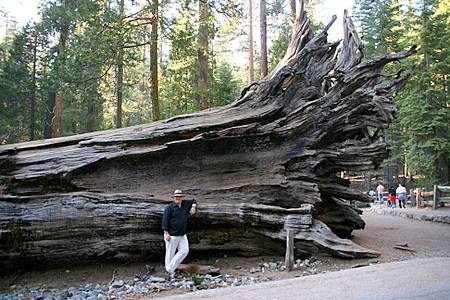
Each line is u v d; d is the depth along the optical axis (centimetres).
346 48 1178
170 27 1622
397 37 3088
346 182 1148
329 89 1213
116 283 772
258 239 945
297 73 1121
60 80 1585
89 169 943
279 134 1067
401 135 3020
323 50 1191
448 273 637
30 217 838
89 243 855
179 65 1984
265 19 2056
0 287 778
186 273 827
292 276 788
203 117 1093
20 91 2811
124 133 1040
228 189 992
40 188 906
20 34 2925
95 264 870
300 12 1262
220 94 2233
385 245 1099
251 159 1049
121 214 866
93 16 1530
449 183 2542
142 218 871
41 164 931
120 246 862
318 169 1073
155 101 1669
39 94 2917
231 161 1037
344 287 565
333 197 1169
